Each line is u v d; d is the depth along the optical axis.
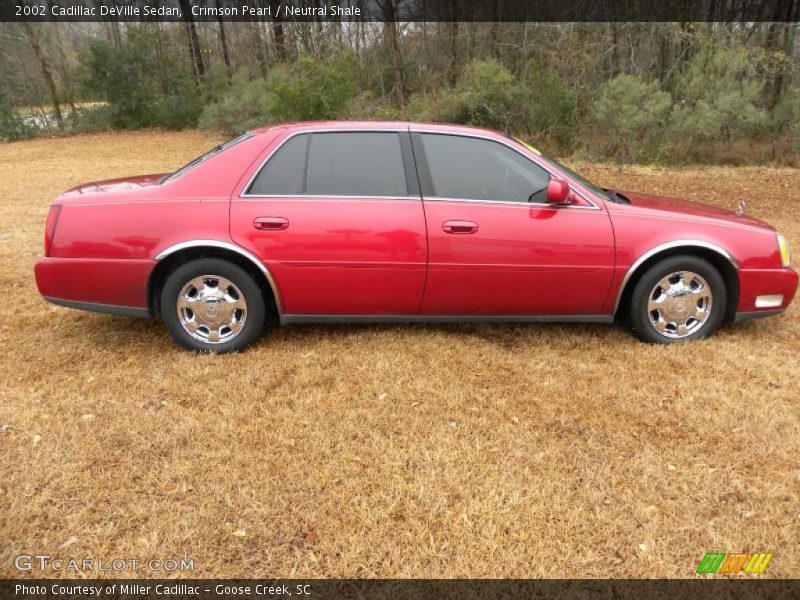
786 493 2.74
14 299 5.18
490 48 20.59
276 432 3.18
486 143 4.07
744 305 4.20
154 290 4.02
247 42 29.36
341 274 3.92
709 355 4.10
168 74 29.00
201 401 3.48
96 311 3.96
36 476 2.78
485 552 2.39
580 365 3.96
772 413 3.39
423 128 4.07
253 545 2.42
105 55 27.36
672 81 17.34
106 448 3.01
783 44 16.50
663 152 15.54
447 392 3.61
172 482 2.77
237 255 3.93
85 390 3.60
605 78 18.11
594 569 2.33
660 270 4.08
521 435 3.18
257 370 3.84
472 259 3.93
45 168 15.02
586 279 4.02
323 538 2.45
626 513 2.61
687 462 2.97
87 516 2.54
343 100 18.11
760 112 15.23
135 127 28.00
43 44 28.39
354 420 3.30
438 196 3.95
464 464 2.92
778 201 11.34
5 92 29.47
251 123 20.38
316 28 21.91
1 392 3.56
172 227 3.81
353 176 3.96
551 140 16.97
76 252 3.84
